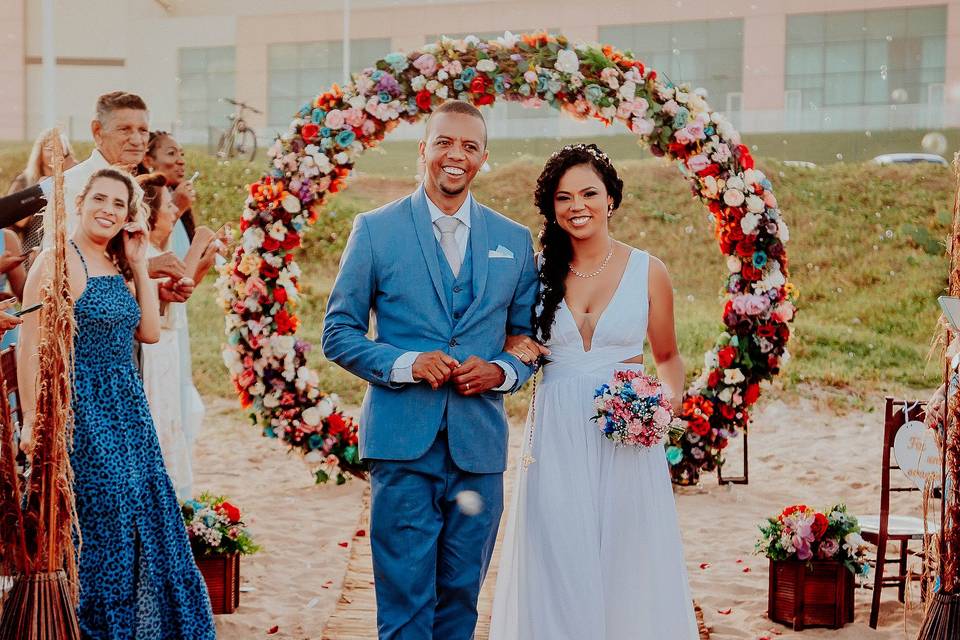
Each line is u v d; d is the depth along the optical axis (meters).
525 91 6.60
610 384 3.86
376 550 3.86
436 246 3.93
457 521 3.88
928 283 14.86
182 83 27.95
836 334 13.47
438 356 3.72
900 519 5.35
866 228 16.52
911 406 4.96
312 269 16.31
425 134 4.14
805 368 12.36
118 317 3.95
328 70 27.22
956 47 24.34
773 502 7.79
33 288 3.80
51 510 3.36
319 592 5.63
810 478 8.45
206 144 23.27
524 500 4.00
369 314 4.01
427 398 3.81
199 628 4.07
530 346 3.97
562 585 3.79
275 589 5.68
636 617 3.85
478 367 3.79
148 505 4.01
